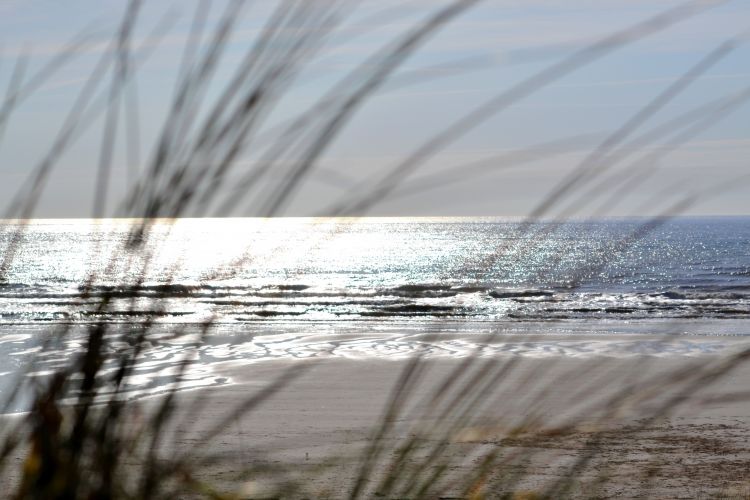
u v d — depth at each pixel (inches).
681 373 107.9
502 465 110.5
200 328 90.5
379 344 2096.5
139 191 83.0
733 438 944.9
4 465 81.9
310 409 1123.3
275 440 729.6
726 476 777.6
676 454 861.2
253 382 1359.5
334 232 85.0
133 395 86.4
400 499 101.6
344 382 1403.8
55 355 86.2
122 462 84.6
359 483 104.6
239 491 105.4
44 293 4045.3
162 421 87.2
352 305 3353.8
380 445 106.3
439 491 103.7
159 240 86.4
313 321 2832.2
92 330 85.7
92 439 83.7
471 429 105.2
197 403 103.0
